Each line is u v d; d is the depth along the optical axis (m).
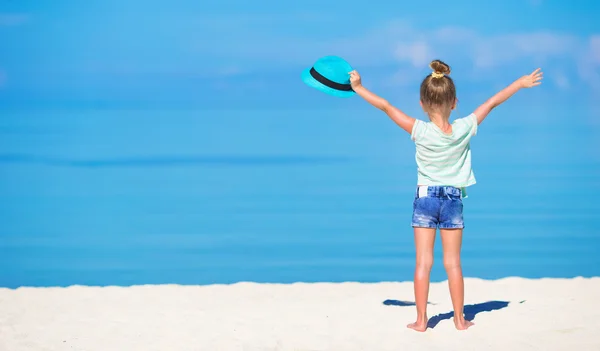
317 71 6.18
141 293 7.92
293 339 5.74
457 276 5.86
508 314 6.40
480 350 5.29
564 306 6.75
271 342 5.66
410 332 5.77
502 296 7.39
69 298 7.64
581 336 5.60
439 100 5.76
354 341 5.62
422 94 5.85
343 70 6.11
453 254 5.86
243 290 8.05
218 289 8.12
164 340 5.83
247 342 5.69
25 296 7.77
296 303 7.30
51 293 7.92
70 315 6.82
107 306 7.24
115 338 5.93
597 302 6.94
